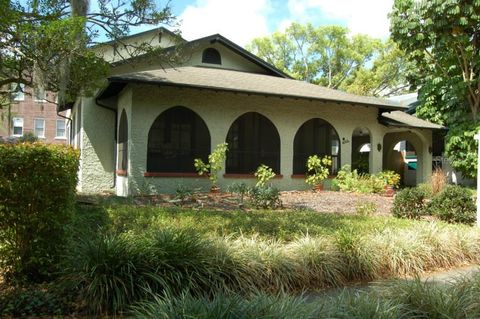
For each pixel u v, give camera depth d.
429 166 20.06
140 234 5.65
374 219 9.01
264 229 7.25
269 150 16.19
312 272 5.71
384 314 3.68
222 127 15.12
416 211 10.19
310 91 16.53
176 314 3.51
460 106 19.34
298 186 16.47
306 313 3.56
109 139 16.11
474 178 19.53
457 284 4.62
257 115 16.03
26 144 5.27
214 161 13.92
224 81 14.98
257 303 3.65
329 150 17.55
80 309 4.50
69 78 10.17
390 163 23.41
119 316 4.40
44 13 9.77
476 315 3.99
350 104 16.67
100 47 11.62
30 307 4.37
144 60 12.93
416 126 18.62
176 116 14.55
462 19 16.14
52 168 5.02
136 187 13.62
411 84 22.67
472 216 9.79
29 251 5.00
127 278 4.57
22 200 4.93
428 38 17.66
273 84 16.44
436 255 6.93
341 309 3.77
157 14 10.38
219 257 5.15
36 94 9.72
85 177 15.74
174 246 5.02
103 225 7.00
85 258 4.69
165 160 14.32
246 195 12.20
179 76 14.37
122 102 15.05
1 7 8.57
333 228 7.53
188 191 12.12
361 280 6.06
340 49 45.00
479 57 17.81
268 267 5.39
